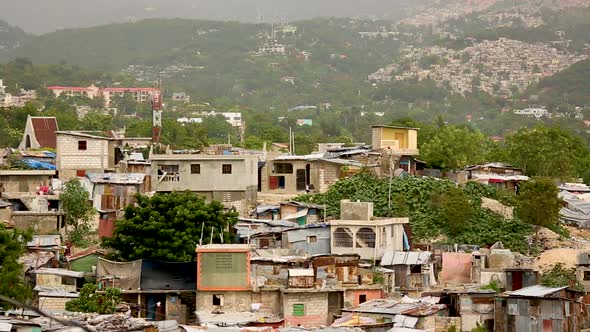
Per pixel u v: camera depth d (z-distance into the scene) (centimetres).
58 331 5759
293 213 9438
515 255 9069
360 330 6550
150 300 7544
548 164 12538
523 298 7212
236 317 7144
